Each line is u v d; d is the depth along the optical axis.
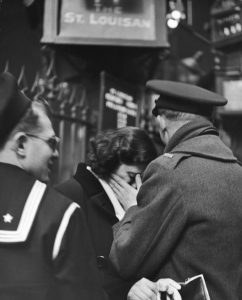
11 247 1.14
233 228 1.62
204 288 1.52
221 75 6.36
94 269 1.19
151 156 2.07
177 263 1.64
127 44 4.73
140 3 4.84
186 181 1.63
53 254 1.15
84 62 5.26
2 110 1.25
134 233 1.63
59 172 4.21
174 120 1.80
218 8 7.01
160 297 1.61
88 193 2.09
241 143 6.21
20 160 1.30
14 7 4.72
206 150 1.71
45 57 5.27
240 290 1.62
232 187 1.65
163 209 1.63
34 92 3.98
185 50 7.20
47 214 1.19
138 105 5.09
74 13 4.75
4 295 1.08
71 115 4.37
